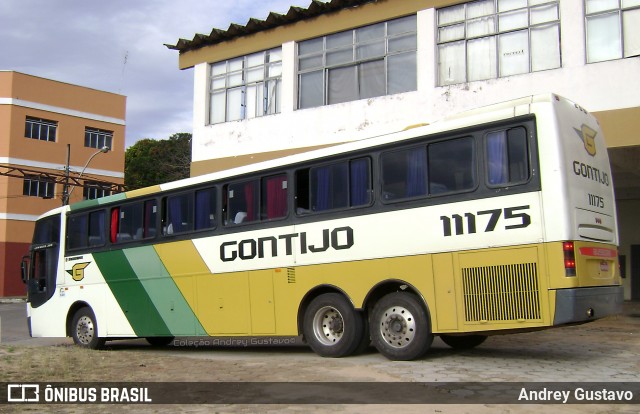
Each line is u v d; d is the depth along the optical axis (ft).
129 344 46.75
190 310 36.29
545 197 24.52
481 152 26.45
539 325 24.07
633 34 41.65
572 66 43.14
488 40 47.16
